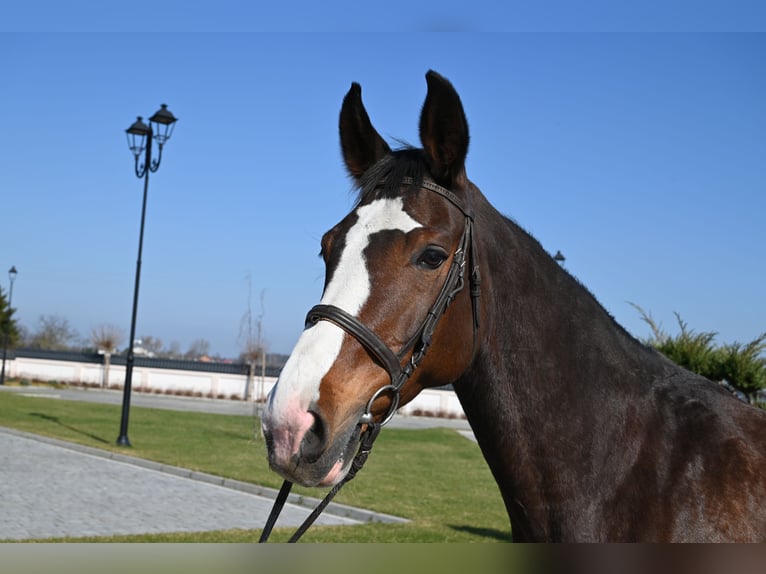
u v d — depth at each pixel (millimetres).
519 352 2719
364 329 2348
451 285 2514
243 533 8086
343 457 2295
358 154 2965
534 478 2686
